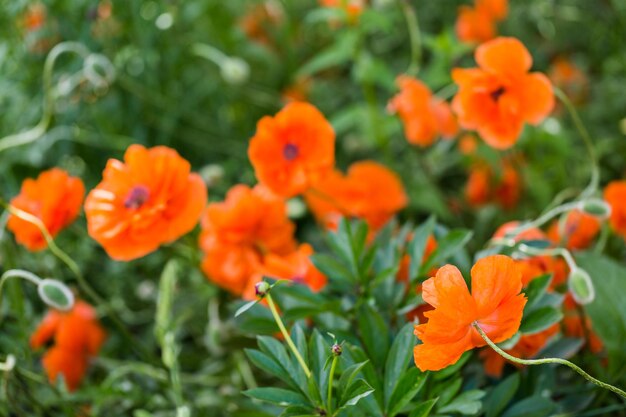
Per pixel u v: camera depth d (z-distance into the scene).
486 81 0.83
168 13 1.17
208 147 1.19
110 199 0.82
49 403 0.87
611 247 0.96
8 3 1.09
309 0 1.46
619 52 1.25
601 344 0.84
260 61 1.29
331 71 1.38
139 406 0.90
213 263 0.92
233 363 0.93
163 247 0.99
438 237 0.84
